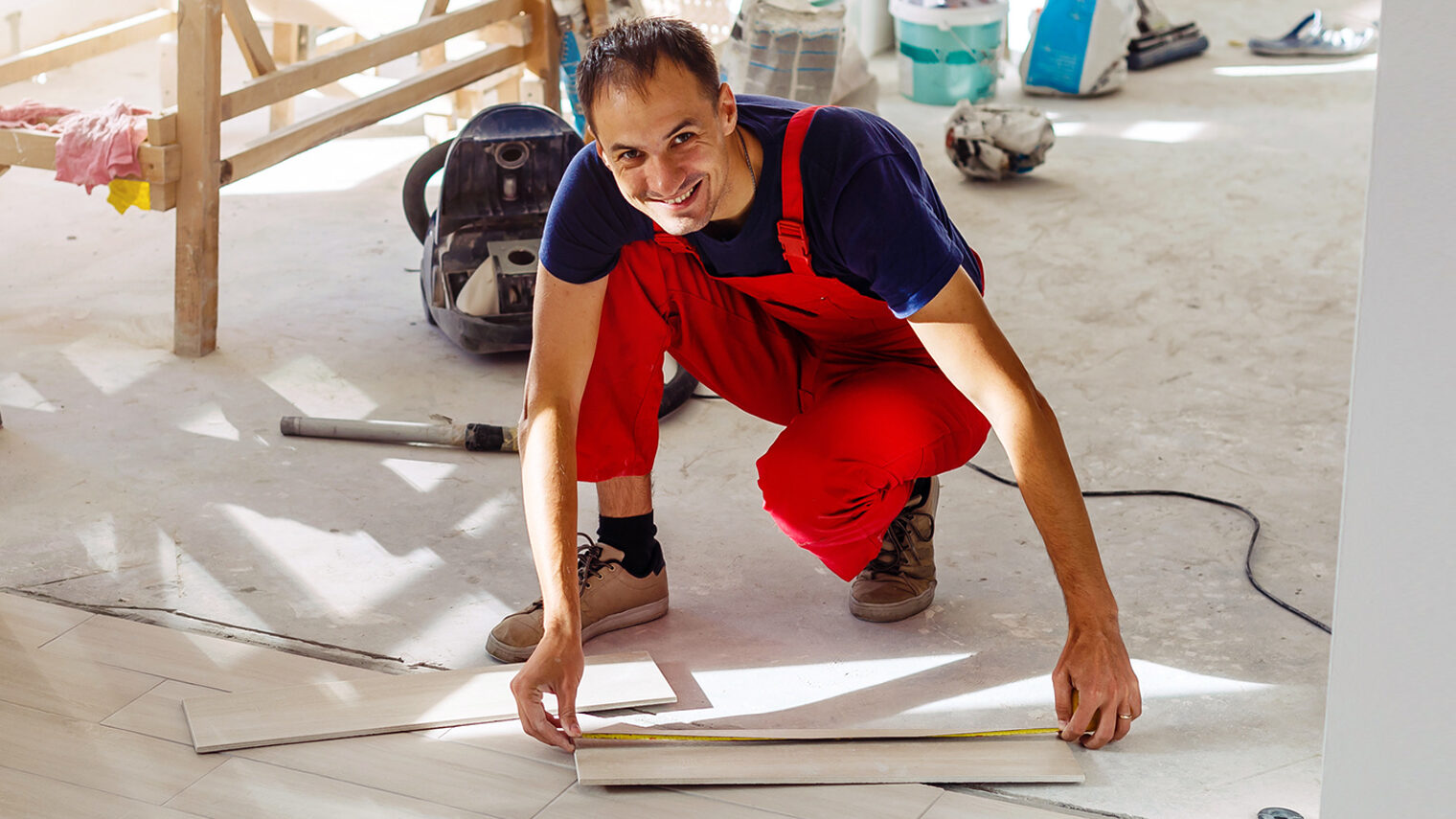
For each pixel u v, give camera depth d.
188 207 3.18
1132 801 1.79
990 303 3.67
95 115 3.20
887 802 1.79
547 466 1.86
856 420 1.99
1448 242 1.18
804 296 1.97
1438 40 1.14
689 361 2.21
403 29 3.83
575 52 4.34
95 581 2.33
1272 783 1.82
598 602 2.18
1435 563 1.26
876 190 1.71
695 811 1.78
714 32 5.07
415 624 2.23
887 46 6.82
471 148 3.26
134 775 1.85
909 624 2.24
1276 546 2.47
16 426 2.90
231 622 2.22
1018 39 6.93
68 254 3.93
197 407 3.02
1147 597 2.31
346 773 1.86
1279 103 5.67
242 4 3.26
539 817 1.77
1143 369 3.25
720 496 2.70
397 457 2.83
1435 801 1.33
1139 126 5.40
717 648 2.18
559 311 1.92
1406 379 1.23
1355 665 1.33
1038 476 1.75
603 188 1.84
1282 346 3.36
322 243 4.06
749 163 1.76
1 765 1.85
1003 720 1.97
